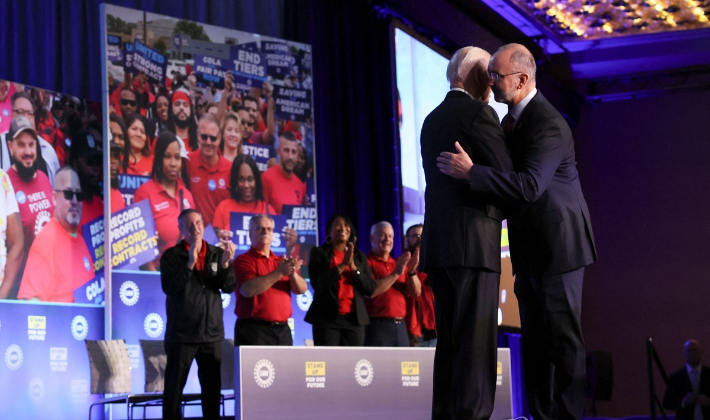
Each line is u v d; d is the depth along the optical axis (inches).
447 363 101.7
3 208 229.3
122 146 246.1
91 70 263.0
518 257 109.7
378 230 233.5
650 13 415.2
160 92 256.1
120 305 239.0
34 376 229.3
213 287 199.8
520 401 368.5
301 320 272.1
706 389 280.4
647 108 488.1
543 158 101.6
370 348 166.9
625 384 470.0
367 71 327.6
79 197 248.2
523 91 107.3
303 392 157.2
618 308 478.0
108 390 218.4
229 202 266.1
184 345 194.2
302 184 283.0
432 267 101.7
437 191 102.3
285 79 284.0
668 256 474.6
